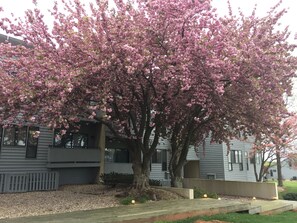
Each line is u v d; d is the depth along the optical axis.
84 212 8.30
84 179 18.45
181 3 9.84
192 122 13.33
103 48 9.00
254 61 10.30
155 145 12.32
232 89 11.34
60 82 8.55
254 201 14.44
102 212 8.28
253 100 11.17
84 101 10.15
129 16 10.04
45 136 16.31
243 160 28.41
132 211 8.46
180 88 10.47
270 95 10.95
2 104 9.48
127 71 9.02
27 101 9.26
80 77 9.05
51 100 9.00
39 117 9.88
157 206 9.52
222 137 15.42
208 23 10.27
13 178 14.38
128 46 8.71
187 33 9.68
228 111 11.95
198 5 10.01
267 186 16.05
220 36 9.95
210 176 26.59
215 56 9.82
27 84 8.98
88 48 9.25
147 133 12.31
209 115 12.58
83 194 13.41
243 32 11.08
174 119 12.69
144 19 10.20
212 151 26.92
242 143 28.47
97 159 18.34
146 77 10.27
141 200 10.80
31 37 10.27
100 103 9.96
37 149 15.86
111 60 9.04
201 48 9.63
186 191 12.53
